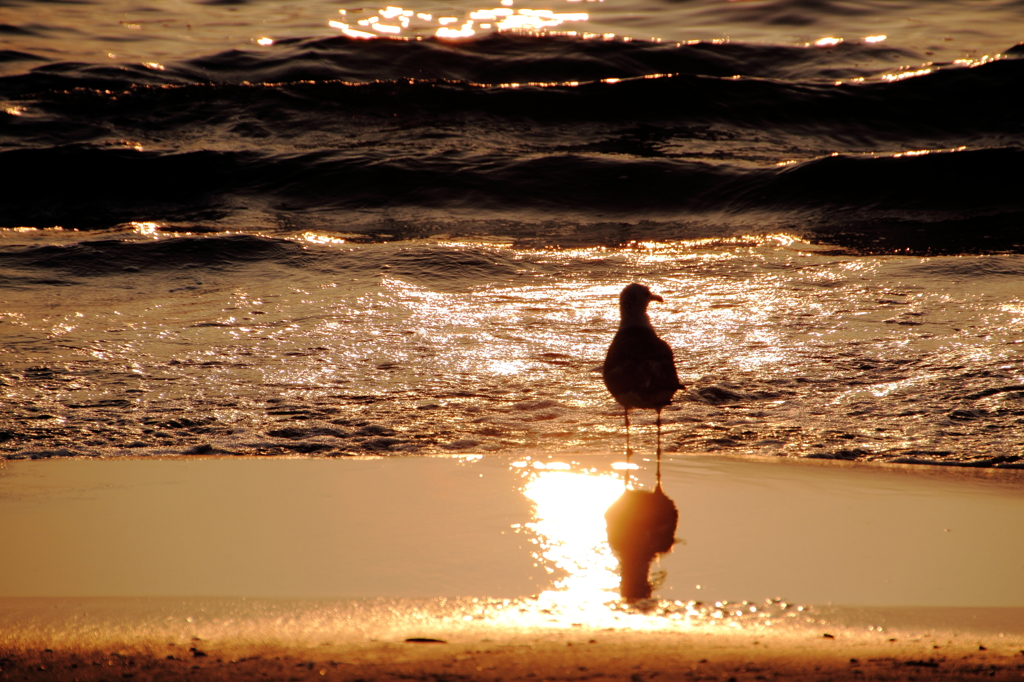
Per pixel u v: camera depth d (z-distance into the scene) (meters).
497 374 29.48
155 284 39.03
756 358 30.30
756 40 92.44
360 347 31.66
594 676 12.37
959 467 22.58
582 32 95.81
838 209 52.84
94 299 36.91
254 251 42.91
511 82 81.94
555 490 21.23
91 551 17.67
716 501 20.66
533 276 40.44
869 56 86.12
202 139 66.56
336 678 12.28
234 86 73.31
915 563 17.39
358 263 41.50
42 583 16.28
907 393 27.09
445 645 13.73
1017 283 37.16
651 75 79.69
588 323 34.41
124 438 24.22
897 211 51.91
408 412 26.34
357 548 17.97
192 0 108.06
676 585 16.44
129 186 57.12
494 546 18.12
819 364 29.55
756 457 23.34
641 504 20.45
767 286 38.25
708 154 63.62
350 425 25.36
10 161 58.72
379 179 57.44
